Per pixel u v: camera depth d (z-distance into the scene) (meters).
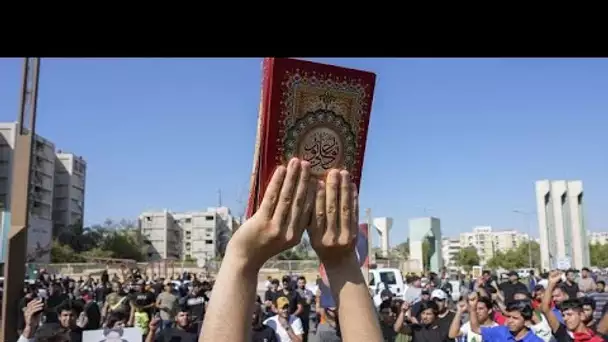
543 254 38.34
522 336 6.37
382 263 37.72
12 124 93.75
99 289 16.80
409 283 17.53
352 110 1.62
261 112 1.56
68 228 86.50
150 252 116.38
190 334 7.91
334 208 1.47
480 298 7.72
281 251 1.42
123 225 97.38
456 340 7.87
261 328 8.45
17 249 7.78
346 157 1.59
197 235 129.88
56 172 106.62
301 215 1.44
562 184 38.62
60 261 70.25
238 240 1.41
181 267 56.84
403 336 8.23
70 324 7.08
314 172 1.54
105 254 78.75
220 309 1.36
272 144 1.51
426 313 8.18
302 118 1.55
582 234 38.25
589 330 6.09
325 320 9.05
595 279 16.72
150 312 11.05
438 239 38.97
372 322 1.46
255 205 1.54
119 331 6.29
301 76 1.56
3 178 91.62
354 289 1.48
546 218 38.75
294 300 12.68
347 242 1.48
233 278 1.39
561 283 10.81
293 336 9.39
